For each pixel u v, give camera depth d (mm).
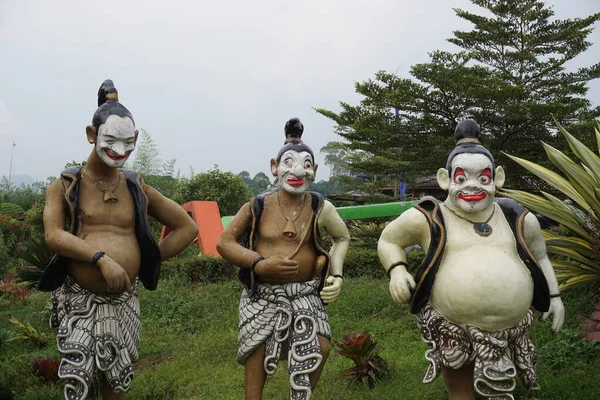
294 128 5090
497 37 15859
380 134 14953
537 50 16016
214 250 11750
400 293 4582
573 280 6398
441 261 4473
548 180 6848
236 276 10742
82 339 4535
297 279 4820
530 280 4441
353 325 7719
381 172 15719
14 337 8570
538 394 5090
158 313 9133
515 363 4488
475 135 4766
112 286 4477
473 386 4539
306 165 4902
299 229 4859
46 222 4566
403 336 7176
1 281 13000
